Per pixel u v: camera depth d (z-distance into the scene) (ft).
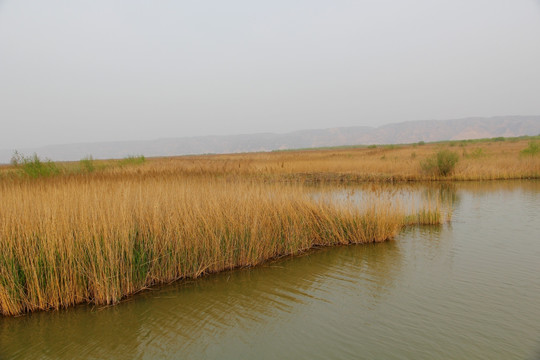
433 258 26.58
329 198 35.50
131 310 19.58
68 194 28.35
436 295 20.26
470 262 25.46
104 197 27.55
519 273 23.16
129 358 15.08
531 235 31.81
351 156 133.49
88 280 20.57
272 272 24.90
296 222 30.09
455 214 41.11
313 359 14.65
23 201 26.03
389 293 20.76
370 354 14.85
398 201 37.35
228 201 29.81
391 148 227.61
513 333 16.11
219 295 21.34
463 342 15.51
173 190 31.91
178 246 24.06
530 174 72.43
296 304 19.83
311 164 92.43
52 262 19.56
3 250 19.36
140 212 25.14
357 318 17.97
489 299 19.57
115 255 20.79
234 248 26.08
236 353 15.26
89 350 15.78
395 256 27.35
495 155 106.42
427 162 79.15
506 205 45.27
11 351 15.75
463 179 71.31
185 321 18.25
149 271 22.99
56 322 18.30
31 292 19.21
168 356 15.19
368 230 31.45
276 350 15.42
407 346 15.34
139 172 62.69
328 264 26.16
